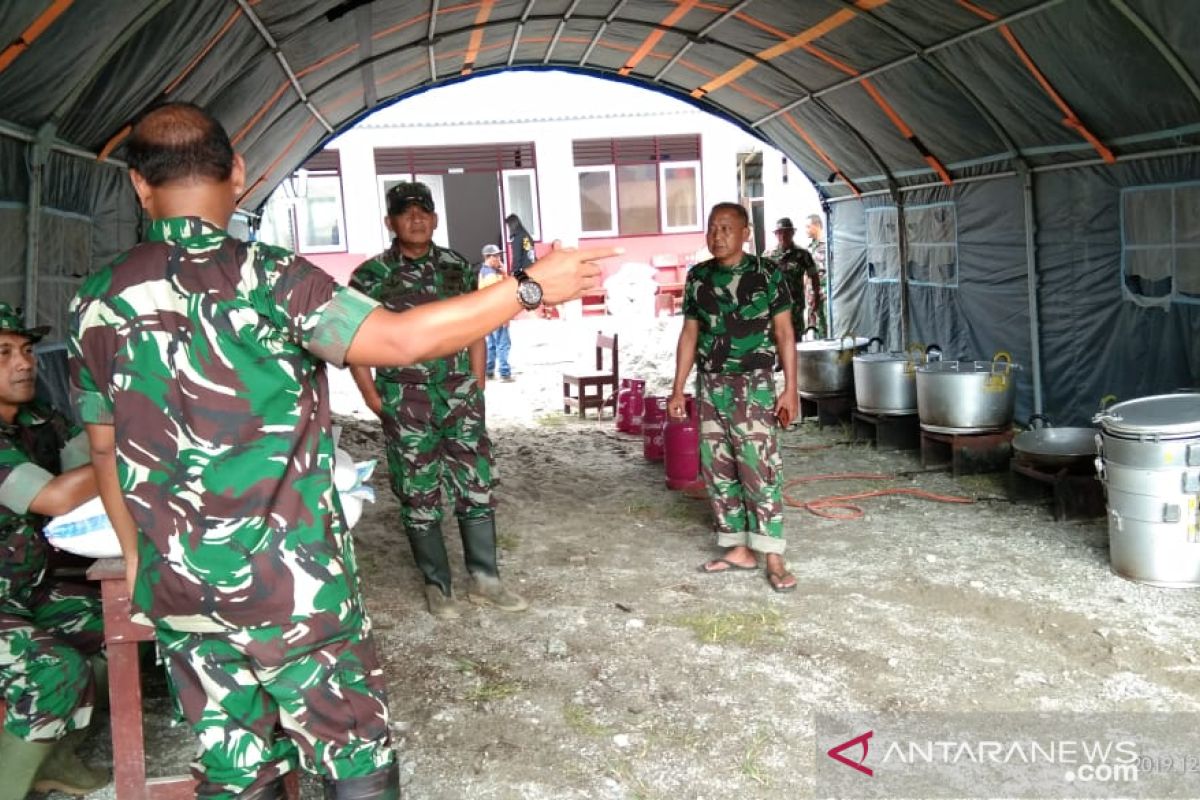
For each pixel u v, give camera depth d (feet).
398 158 66.03
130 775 9.22
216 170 6.49
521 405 35.55
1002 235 25.41
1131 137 19.95
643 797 10.05
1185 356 19.56
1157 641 13.01
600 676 12.85
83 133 16.08
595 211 69.41
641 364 44.19
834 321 37.37
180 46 17.01
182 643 6.55
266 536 6.29
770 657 13.23
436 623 14.85
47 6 11.98
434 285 14.38
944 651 13.19
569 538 19.20
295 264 6.29
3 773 9.14
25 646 9.26
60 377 15.67
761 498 15.78
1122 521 15.17
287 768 7.11
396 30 25.98
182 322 6.17
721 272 15.53
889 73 25.66
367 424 31.35
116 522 6.79
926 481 22.13
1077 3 17.74
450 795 10.18
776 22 26.07
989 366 23.00
